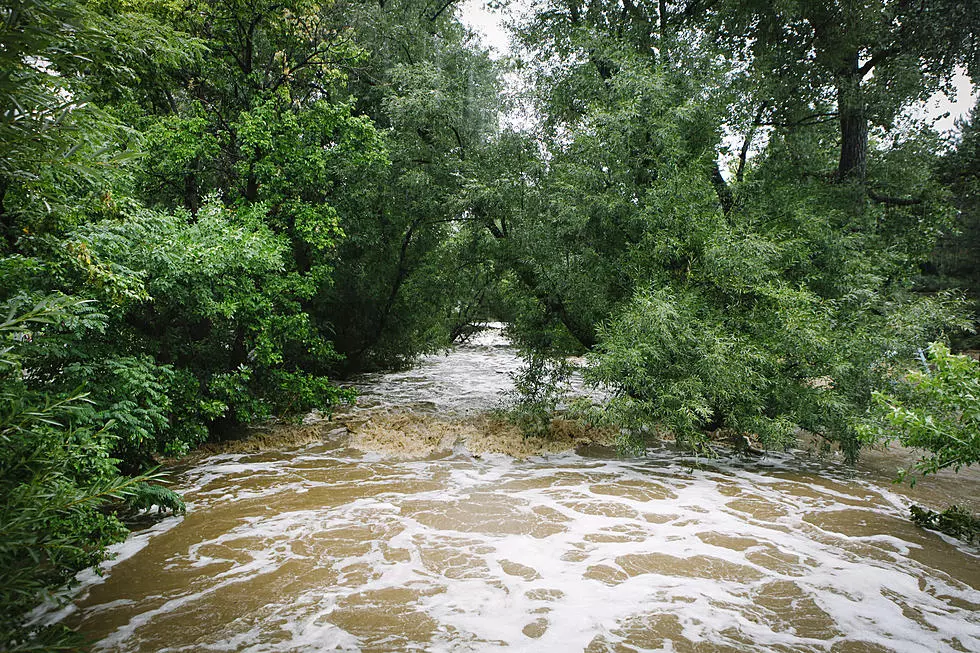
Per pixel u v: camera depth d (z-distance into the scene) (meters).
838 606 4.63
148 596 4.80
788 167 12.12
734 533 6.25
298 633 4.21
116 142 4.98
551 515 6.79
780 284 8.95
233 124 9.85
